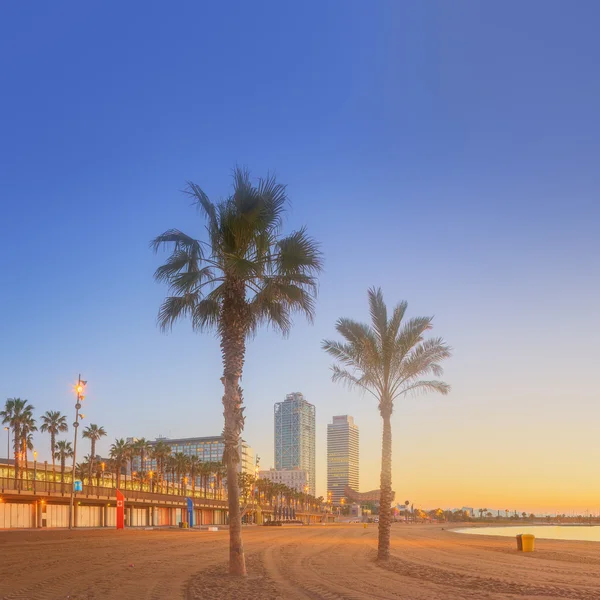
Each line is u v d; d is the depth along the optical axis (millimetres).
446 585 18859
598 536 100875
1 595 16078
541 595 16234
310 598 15547
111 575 21266
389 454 31703
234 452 21078
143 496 82125
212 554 32375
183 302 22203
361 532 83062
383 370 32469
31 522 60562
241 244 21781
